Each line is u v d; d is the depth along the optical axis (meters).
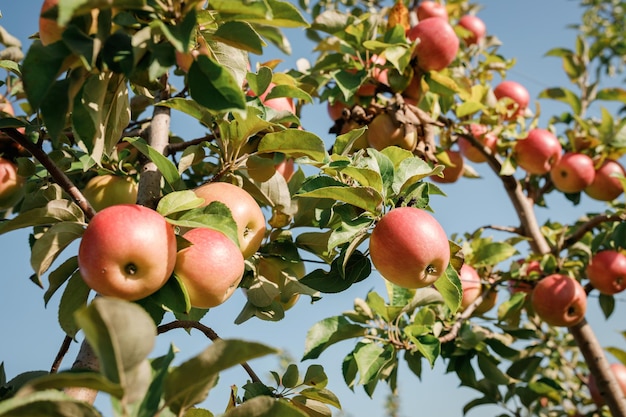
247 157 1.10
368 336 1.31
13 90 1.32
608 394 1.52
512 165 1.60
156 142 1.14
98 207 1.15
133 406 0.69
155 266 0.89
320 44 1.46
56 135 0.88
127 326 0.61
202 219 0.99
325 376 1.16
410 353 1.47
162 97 1.17
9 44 1.25
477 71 1.74
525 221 1.62
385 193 1.09
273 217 1.24
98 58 0.89
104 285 0.89
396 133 1.41
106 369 0.63
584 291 1.53
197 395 0.74
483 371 1.48
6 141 1.15
